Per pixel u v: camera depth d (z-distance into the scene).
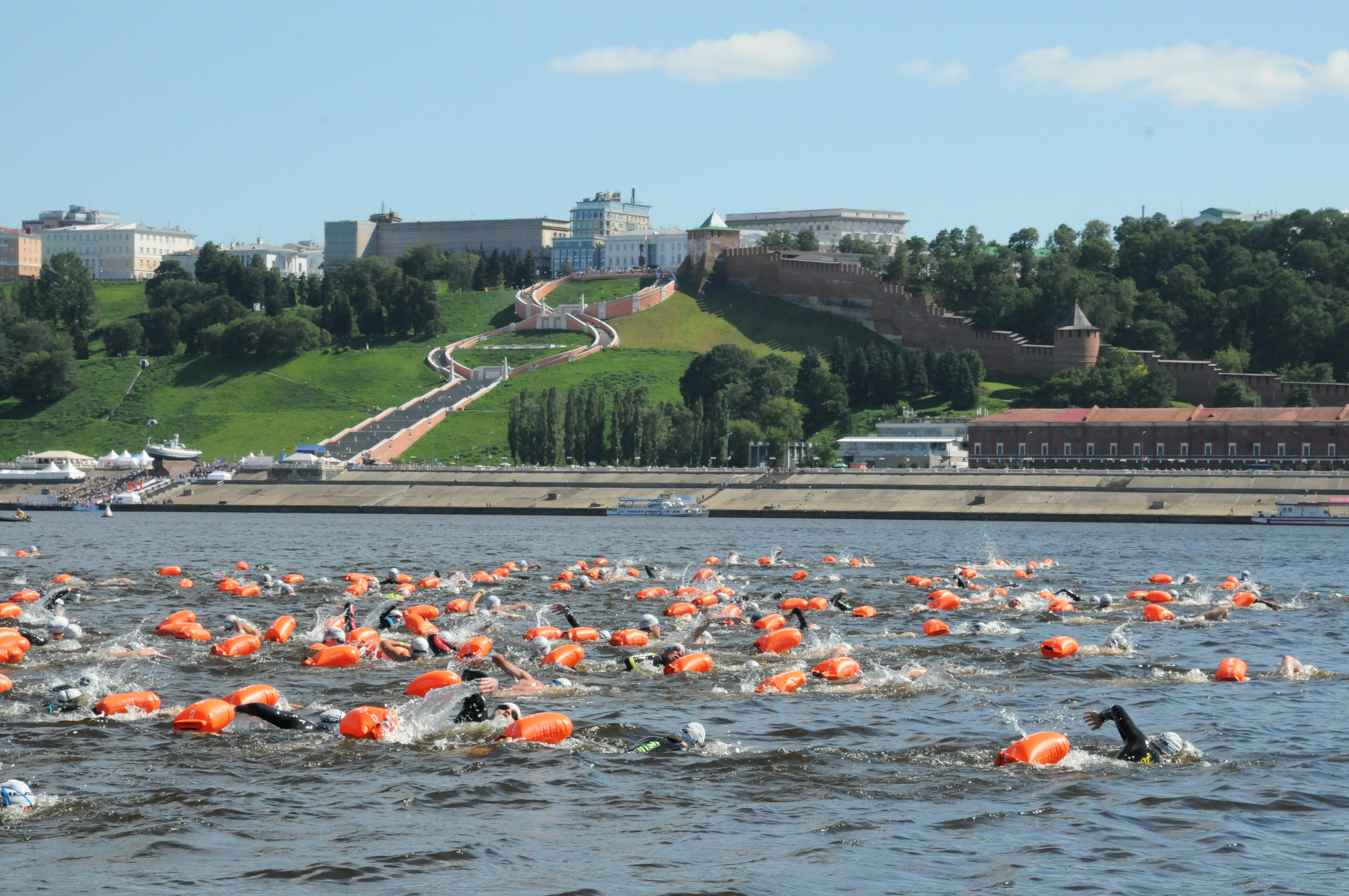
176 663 42.59
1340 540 131.62
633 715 34.41
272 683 39.00
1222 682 40.16
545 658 41.44
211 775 28.05
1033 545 123.50
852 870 21.98
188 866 22.14
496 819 24.98
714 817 25.11
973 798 26.48
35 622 52.50
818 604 60.12
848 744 31.17
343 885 21.22
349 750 30.22
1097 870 22.00
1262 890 21.02
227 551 108.44
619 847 23.25
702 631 44.59
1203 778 28.02
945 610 60.41
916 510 174.25
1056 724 33.66
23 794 25.45
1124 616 58.19
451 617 55.09
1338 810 25.56
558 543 123.06
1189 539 133.25
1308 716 34.59
